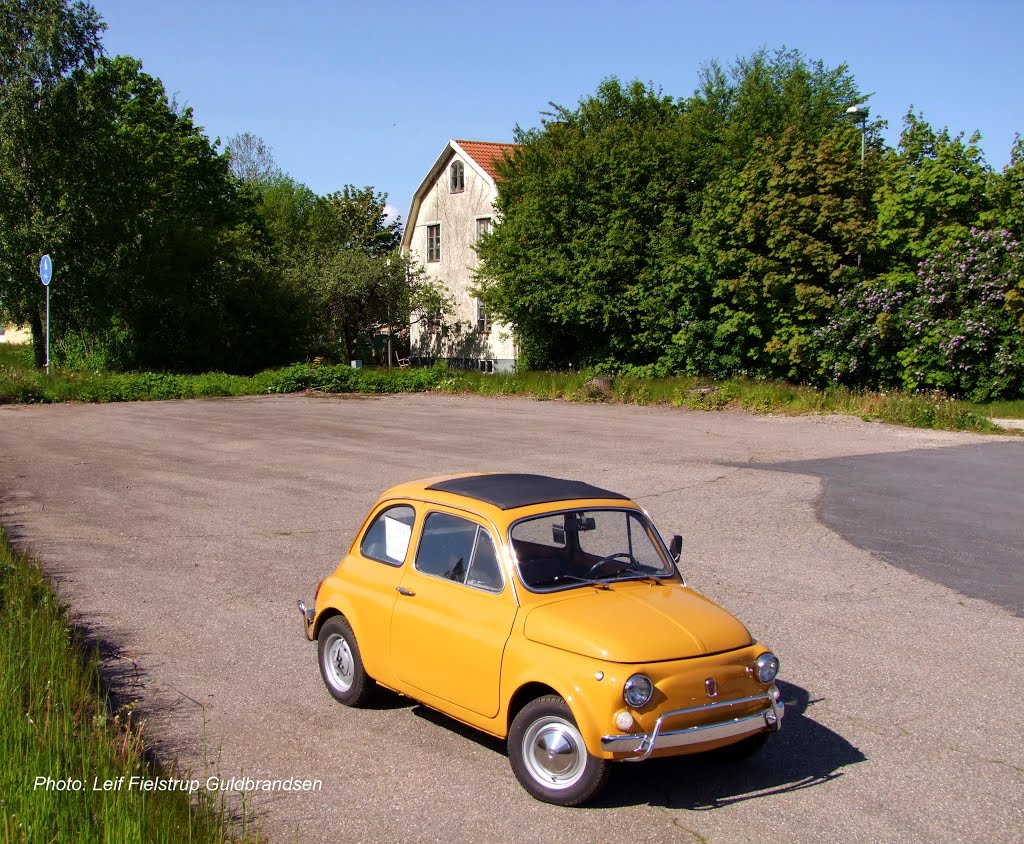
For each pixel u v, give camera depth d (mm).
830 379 29344
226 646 7762
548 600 5254
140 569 10227
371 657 6164
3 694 5199
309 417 25219
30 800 4168
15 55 37500
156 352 44219
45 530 12055
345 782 5270
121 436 21266
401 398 31297
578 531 5723
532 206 37000
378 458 18016
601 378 30188
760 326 30812
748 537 11586
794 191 29109
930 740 5977
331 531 12148
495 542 5484
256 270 47875
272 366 47375
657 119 40656
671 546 6176
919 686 6914
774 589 9422
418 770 5434
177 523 12578
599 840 4621
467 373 35125
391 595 6027
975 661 7438
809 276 28703
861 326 27656
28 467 17000
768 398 26109
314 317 49656
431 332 53344
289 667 7285
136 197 41156
